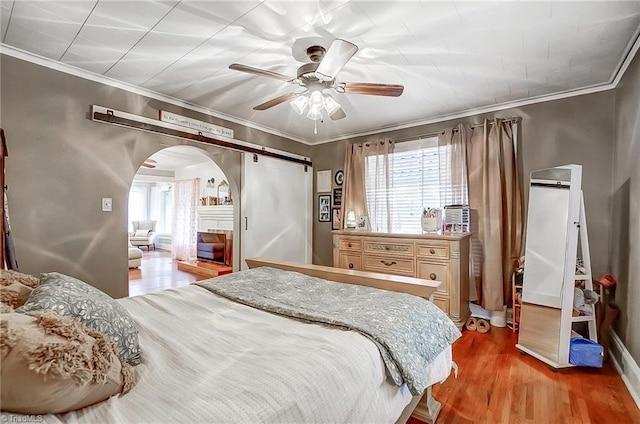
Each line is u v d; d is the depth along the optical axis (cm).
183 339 128
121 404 84
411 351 132
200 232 700
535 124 323
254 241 411
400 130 418
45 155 240
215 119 364
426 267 330
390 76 271
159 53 232
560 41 216
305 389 93
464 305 327
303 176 493
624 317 233
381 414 116
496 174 330
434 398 197
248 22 195
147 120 300
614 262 268
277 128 435
